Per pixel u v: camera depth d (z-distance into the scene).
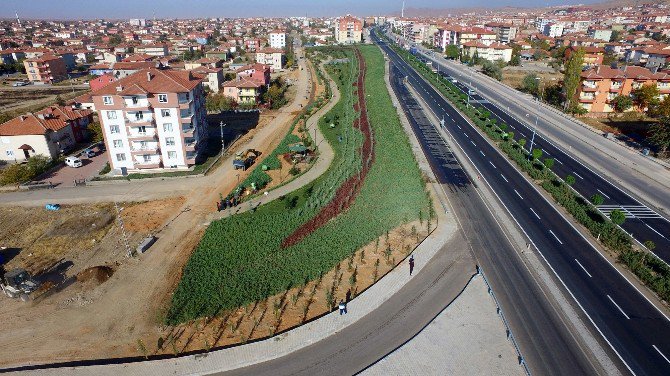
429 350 33.75
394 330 35.97
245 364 32.72
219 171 72.88
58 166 75.44
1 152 76.75
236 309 39.09
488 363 32.53
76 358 34.16
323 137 90.75
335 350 33.97
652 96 97.38
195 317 38.12
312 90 137.50
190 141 72.81
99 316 38.88
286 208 59.31
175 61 169.88
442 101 120.75
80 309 39.84
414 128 94.94
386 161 74.12
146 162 71.75
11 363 33.66
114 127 68.56
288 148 82.12
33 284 41.81
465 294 40.41
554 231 51.94
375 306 38.88
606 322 37.06
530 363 32.75
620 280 42.72
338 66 181.12
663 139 74.50
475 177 68.12
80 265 46.94
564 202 57.97
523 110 108.00
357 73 160.12
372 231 51.69
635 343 34.81
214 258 47.09
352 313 37.94
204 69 134.12
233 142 87.62
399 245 48.84
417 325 36.53
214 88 132.25
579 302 39.53
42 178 70.31
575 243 49.31
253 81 120.81
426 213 56.06
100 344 35.56
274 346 34.38
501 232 51.56
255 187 65.81
